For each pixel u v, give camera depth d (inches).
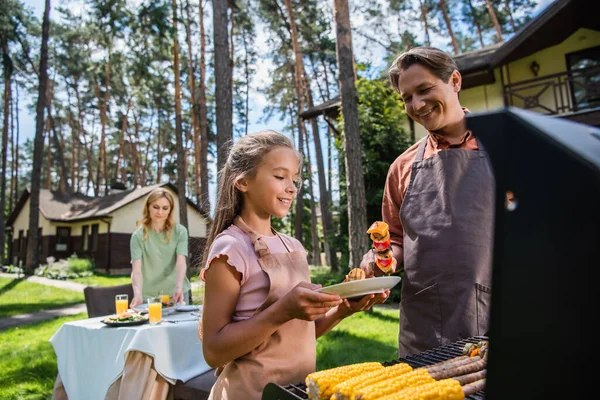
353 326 226.1
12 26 862.5
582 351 17.2
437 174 65.4
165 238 139.1
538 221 18.7
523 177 19.3
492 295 20.0
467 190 62.4
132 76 668.7
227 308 45.4
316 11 682.8
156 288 140.6
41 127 709.3
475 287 59.1
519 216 19.3
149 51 602.2
